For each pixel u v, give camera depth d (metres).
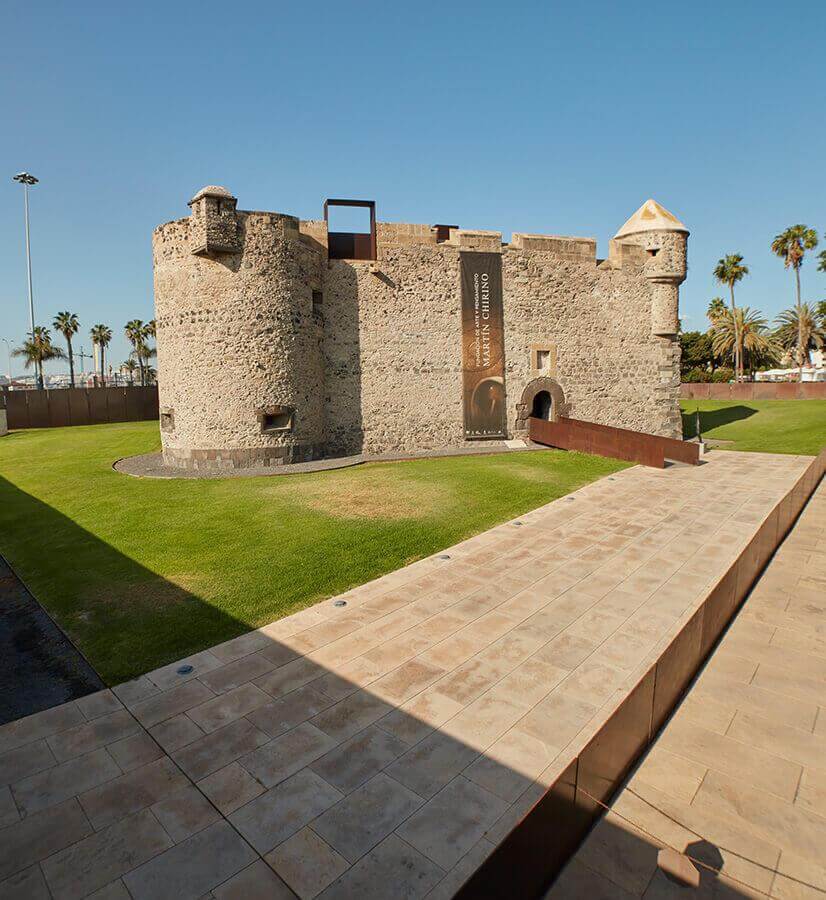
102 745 4.41
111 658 5.75
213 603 6.95
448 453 17.09
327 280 16.62
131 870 3.32
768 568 8.55
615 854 3.53
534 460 15.76
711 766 4.35
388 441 17.41
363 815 3.67
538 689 5.08
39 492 12.84
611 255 19.75
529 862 3.03
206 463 14.79
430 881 3.20
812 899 3.26
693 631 5.48
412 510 10.72
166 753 4.31
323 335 16.56
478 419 18.22
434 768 4.09
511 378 18.50
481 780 3.97
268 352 14.75
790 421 23.48
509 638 6.03
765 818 3.86
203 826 3.62
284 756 4.24
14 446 20.11
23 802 3.84
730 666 5.83
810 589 7.77
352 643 5.96
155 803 3.81
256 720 4.69
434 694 5.02
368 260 17.09
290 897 3.13
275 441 15.02
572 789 3.45
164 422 15.72
